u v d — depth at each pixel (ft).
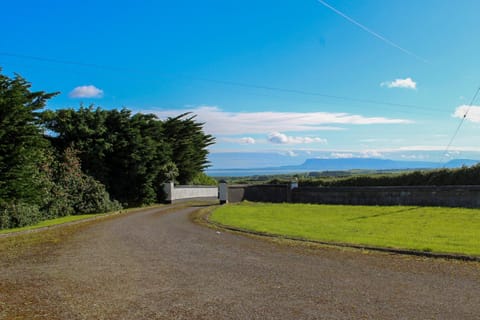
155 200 118.73
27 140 57.52
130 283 24.64
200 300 20.93
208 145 177.78
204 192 159.94
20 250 37.96
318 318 17.84
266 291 22.39
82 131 88.28
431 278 24.64
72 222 64.44
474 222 50.37
